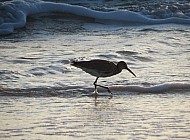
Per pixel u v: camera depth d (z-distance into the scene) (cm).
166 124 1095
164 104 1270
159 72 1561
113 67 1414
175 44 1931
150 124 1097
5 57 1706
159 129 1059
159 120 1126
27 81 1445
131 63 1664
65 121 1120
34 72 1524
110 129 1062
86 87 1418
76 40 2027
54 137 1006
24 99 1308
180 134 1027
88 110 1215
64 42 1989
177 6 2575
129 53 1766
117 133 1034
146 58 1717
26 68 1561
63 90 1388
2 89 1370
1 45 1942
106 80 1481
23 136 1011
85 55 1733
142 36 2088
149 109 1222
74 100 1313
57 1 2739
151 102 1292
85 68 1405
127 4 2678
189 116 1159
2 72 1495
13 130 1048
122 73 1551
